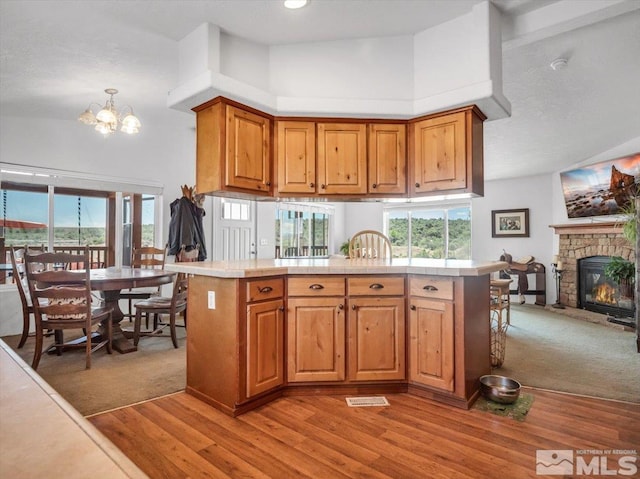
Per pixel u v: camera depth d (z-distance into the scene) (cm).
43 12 240
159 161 524
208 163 283
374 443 199
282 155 307
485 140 491
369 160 310
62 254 304
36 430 52
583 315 536
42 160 431
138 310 373
